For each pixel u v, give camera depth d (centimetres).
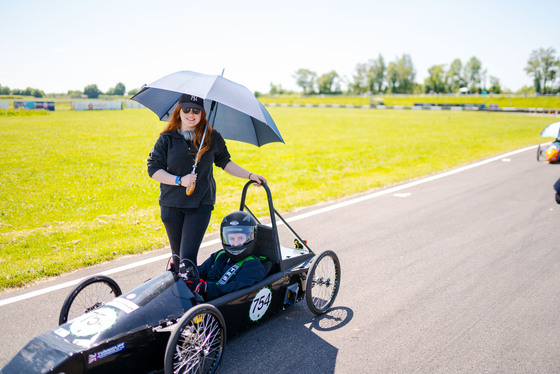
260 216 838
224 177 1243
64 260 579
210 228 747
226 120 466
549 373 377
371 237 732
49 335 306
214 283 391
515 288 544
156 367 340
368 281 559
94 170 1259
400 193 1072
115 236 696
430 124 3494
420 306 495
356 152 1797
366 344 417
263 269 424
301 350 404
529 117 4828
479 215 873
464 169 1428
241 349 402
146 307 335
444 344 419
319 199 988
